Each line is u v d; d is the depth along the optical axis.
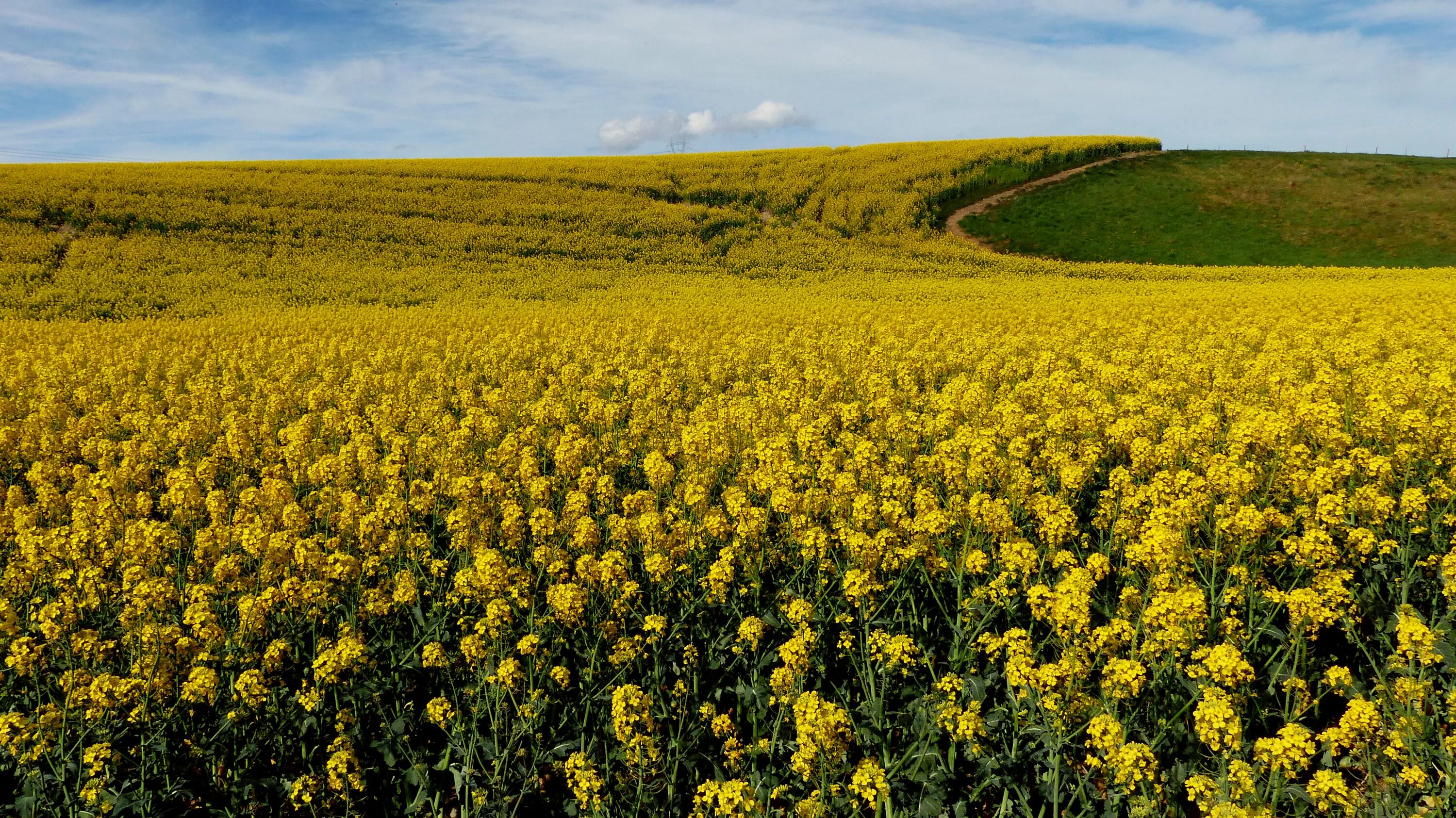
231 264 37.44
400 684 5.52
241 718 5.00
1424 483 7.70
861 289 36.31
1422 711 4.46
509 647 5.68
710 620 6.20
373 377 15.36
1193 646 5.19
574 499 7.47
